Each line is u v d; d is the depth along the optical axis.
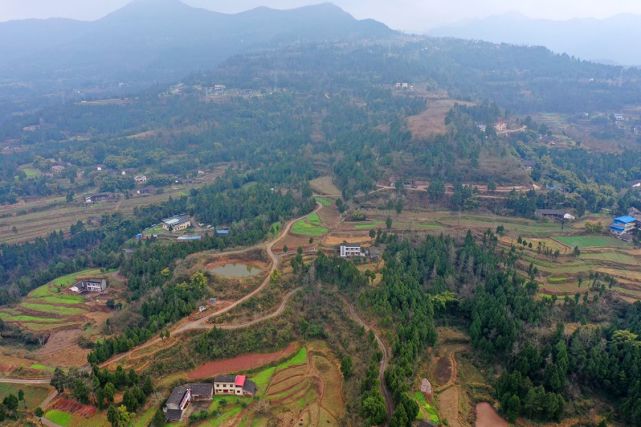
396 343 130.25
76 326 163.12
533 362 127.94
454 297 163.50
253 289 163.00
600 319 153.25
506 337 138.75
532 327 144.00
